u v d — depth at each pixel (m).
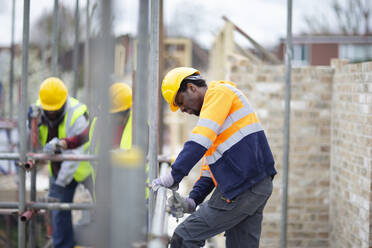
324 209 5.73
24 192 3.68
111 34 1.43
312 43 25.00
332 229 5.60
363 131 4.59
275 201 5.73
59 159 3.92
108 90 1.44
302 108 5.71
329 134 5.70
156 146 2.78
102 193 1.46
